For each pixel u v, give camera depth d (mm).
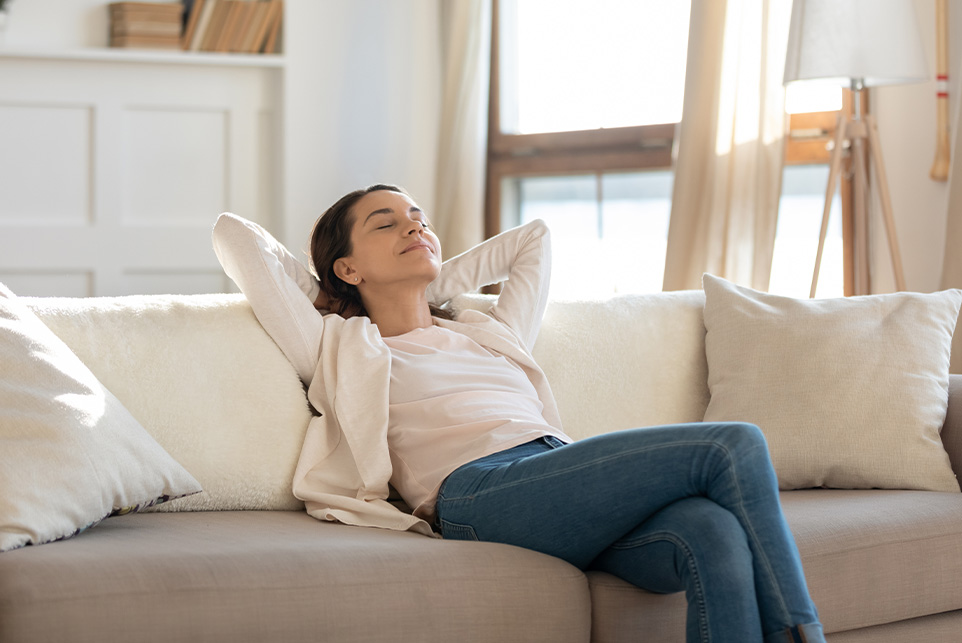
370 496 1745
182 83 4258
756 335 2119
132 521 1595
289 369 1876
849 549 1638
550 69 4250
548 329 2143
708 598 1313
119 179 4199
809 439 1981
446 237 4363
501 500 1569
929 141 3121
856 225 3041
